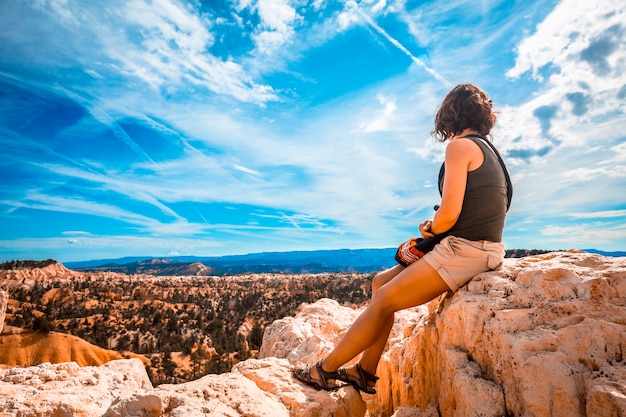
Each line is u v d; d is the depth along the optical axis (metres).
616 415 1.80
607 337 2.17
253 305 121.56
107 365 3.99
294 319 8.02
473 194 2.87
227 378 2.88
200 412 2.21
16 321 91.19
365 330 2.93
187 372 66.75
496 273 2.88
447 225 2.87
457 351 2.78
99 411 2.91
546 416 2.09
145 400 2.28
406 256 3.15
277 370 3.40
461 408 2.54
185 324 101.50
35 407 2.71
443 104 3.24
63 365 3.65
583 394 2.05
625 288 2.37
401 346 3.95
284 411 2.68
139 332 94.25
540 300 2.53
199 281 195.38
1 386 3.13
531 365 2.21
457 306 2.83
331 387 3.09
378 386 4.32
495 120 3.26
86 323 99.25
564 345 2.23
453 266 2.87
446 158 2.92
